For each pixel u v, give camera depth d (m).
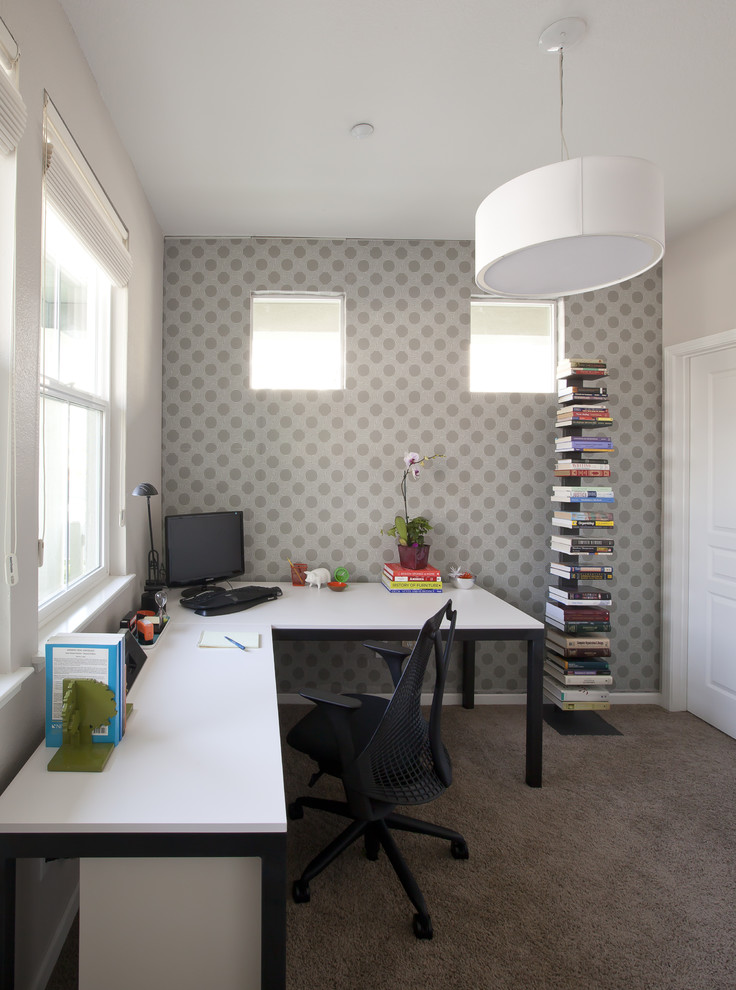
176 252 3.15
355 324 3.21
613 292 3.30
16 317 1.28
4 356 1.25
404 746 1.68
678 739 2.88
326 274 3.19
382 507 3.24
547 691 3.13
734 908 1.75
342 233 3.15
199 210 2.87
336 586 2.95
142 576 2.66
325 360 3.28
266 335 3.26
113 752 1.31
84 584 1.97
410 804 1.61
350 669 3.22
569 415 3.01
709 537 3.10
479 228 1.67
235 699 1.61
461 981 1.47
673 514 3.26
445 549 3.26
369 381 3.22
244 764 1.27
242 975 1.12
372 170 2.52
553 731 2.94
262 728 1.44
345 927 1.64
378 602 2.70
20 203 1.30
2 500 1.25
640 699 3.35
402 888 1.80
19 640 1.33
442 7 1.63
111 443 2.30
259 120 2.16
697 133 2.25
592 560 3.32
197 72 1.89
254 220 2.98
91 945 1.11
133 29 1.70
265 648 2.05
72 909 1.63
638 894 1.79
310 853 1.94
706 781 2.48
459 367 3.25
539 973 1.50
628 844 2.04
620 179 1.45
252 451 3.18
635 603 3.35
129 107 2.07
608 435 3.31
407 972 1.50
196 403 3.15
